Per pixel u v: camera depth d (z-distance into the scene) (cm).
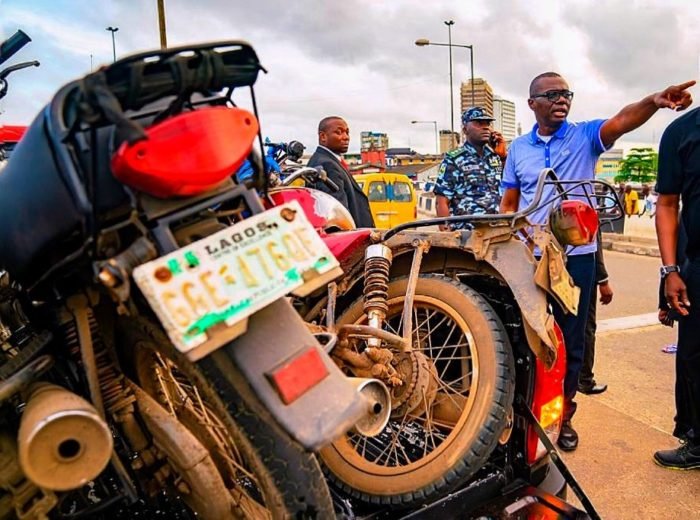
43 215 129
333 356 204
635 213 1401
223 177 124
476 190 463
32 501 138
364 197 522
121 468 150
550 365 207
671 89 307
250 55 127
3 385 135
